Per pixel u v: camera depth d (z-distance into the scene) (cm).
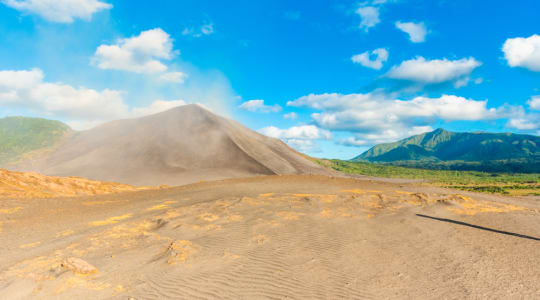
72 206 1691
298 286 627
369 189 2345
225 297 574
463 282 650
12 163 8544
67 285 607
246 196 1898
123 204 1794
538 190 9706
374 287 626
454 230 1105
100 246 891
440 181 14788
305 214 1374
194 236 1017
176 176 6731
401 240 980
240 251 858
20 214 1412
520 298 577
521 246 907
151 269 709
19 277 634
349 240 978
